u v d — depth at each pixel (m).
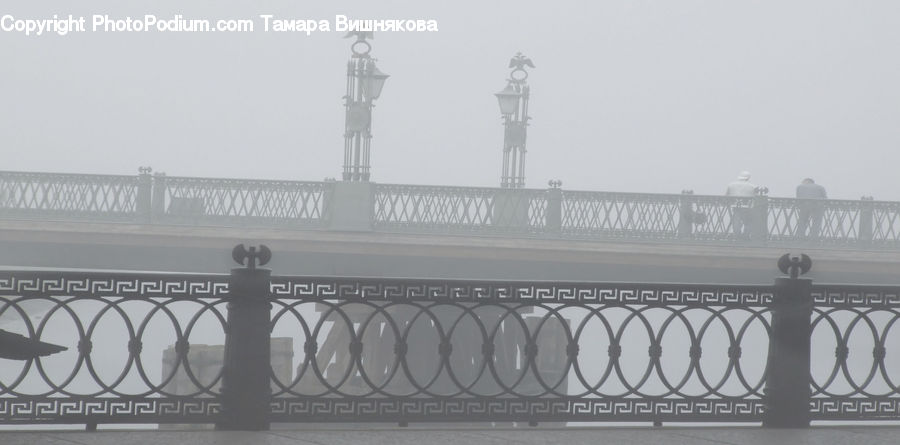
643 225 73.38
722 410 23.62
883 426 24.12
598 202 73.44
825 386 24.09
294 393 22.20
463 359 66.81
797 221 73.69
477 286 22.47
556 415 22.98
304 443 20.95
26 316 20.88
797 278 23.89
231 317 21.94
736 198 73.31
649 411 23.30
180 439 20.97
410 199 73.44
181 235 71.44
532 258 70.94
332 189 72.88
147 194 72.88
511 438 22.11
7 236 71.38
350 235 71.75
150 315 21.41
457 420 22.78
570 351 22.86
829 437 22.80
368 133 73.62
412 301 22.28
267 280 21.94
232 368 21.86
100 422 21.52
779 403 23.77
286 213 73.19
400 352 22.45
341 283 22.05
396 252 71.12
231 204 73.19
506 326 68.56
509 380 67.81
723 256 71.19
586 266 72.81
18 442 20.30
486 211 73.69
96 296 21.09
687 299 23.23
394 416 22.56
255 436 21.39
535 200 73.56
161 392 21.72
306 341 22.06
